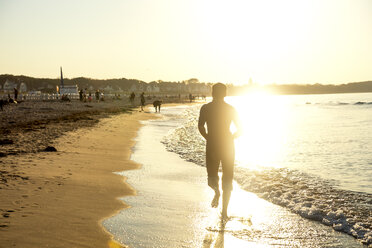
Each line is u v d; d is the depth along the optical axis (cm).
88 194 528
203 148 1216
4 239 326
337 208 526
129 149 1130
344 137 1853
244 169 849
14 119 2127
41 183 564
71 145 1061
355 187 703
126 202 505
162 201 524
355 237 407
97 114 2856
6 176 589
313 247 372
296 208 513
